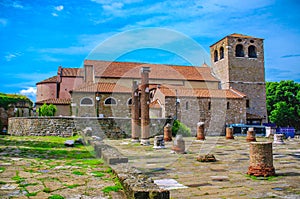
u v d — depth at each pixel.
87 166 7.37
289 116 39.06
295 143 17.16
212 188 5.73
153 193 4.14
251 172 6.98
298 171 7.55
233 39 36.69
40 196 4.62
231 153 11.75
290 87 40.88
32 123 18.08
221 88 37.56
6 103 28.08
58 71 37.94
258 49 37.56
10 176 6.07
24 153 9.80
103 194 4.79
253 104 36.47
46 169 6.93
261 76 37.25
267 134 24.36
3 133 26.00
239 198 5.02
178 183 6.15
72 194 4.77
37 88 37.34
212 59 39.97
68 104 30.72
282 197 5.08
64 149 11.22
